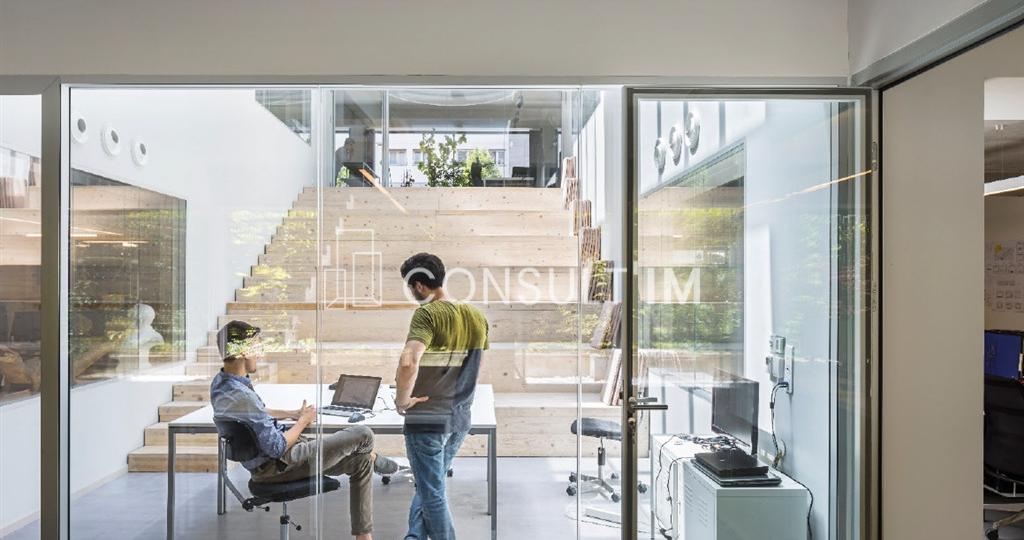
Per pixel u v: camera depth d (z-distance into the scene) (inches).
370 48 104.2
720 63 104.7
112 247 109.1
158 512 109.9
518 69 104.3
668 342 105.5
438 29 104.3
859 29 102.4
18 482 108.0
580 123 109.5
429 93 110.3
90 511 108.9
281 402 110.9
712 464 106.0
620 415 107.7
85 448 108.7
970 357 103.0
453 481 111.6
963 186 102.7
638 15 104.4
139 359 109.7
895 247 103.0
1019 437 144.5
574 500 110.0
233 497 110.5
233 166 109.8
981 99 102.4
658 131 104.2
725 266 105.6
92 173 108.7
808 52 105.1
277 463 110.7
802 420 106.2
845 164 104.8
